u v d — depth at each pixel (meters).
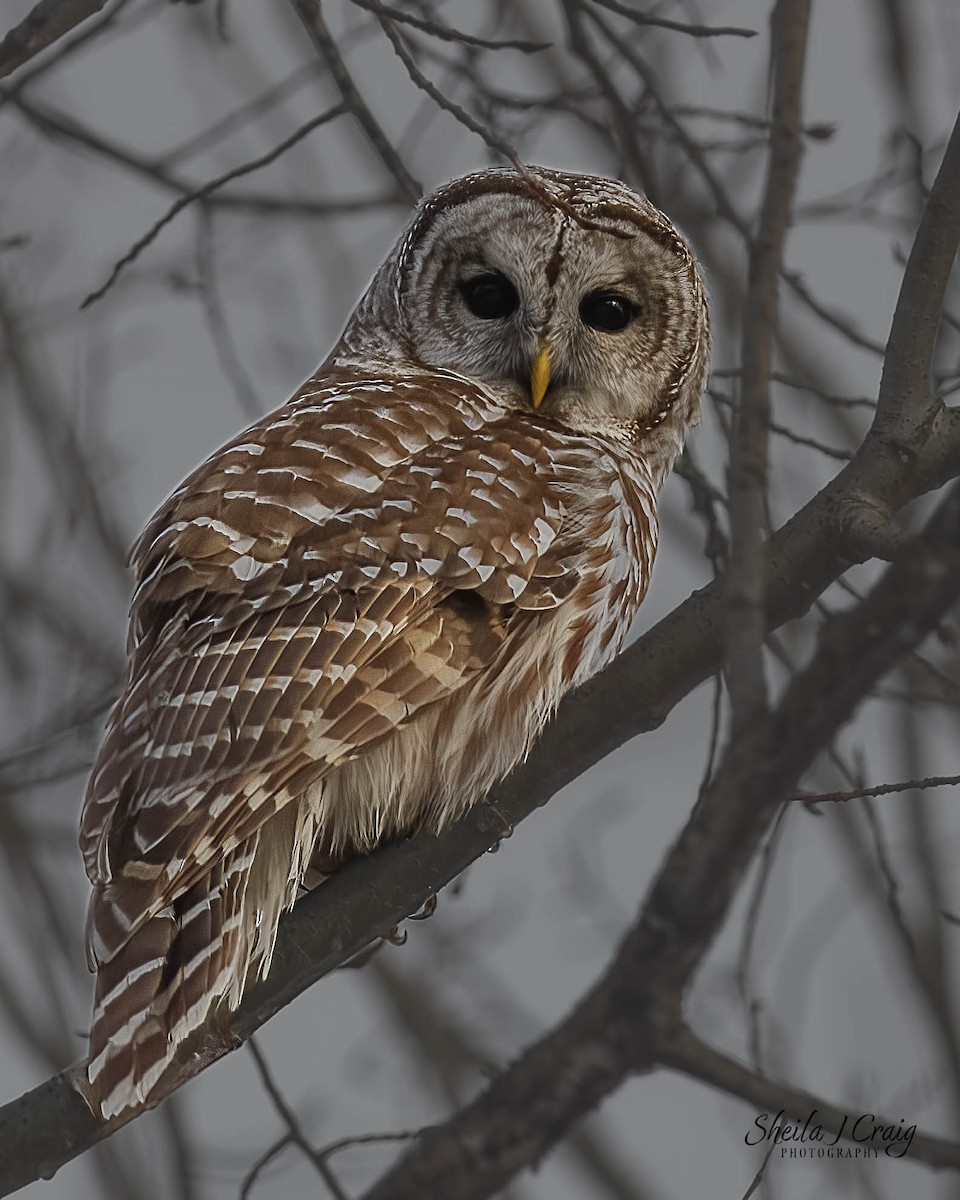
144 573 9.88
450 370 12.66
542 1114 10.63
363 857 10.03
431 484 10.34
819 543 10.05
